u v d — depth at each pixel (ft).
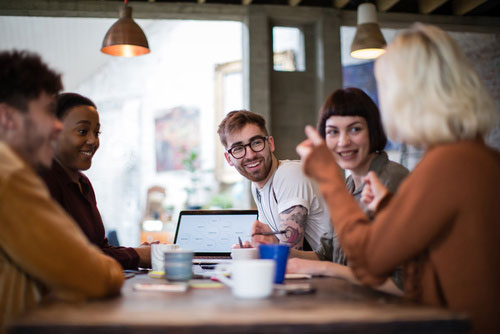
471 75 3.74
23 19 31.40
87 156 6.96
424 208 3.38
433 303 3.59
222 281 4.63
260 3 19.93
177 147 35.86
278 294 3.85
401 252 3.47
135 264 6.97
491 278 3.29
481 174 3.34
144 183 36.76
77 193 6.78
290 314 2.95
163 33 37.29
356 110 6.21
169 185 35.81
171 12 19.11
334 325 2.72
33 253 3.35
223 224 8.23
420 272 3.72
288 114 20.35
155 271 5.91
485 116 3.67
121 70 38.47
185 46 36.35
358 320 2.74
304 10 20.10
